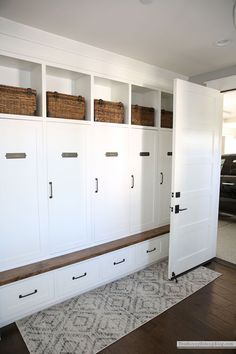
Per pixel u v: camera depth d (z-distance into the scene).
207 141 2.97
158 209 3.33
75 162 2.45
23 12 1.82
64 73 2.45
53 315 2.16
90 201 2.61
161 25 2.00
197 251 3.05
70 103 2.38
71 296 2.40
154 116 3.18
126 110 2.85
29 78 2.37
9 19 1.92
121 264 2.76
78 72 2.41
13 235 2.14
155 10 1.78
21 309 2.09
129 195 2.96
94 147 2.58
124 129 2.82
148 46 2.42
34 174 2.20
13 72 2.29
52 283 2.24
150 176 3.17
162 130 3.24
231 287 2.63
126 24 1.99
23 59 2.06
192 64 2.91
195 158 2.83
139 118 2.99
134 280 2.76
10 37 1.98
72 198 2.47
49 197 2.31
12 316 2.05
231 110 6.79
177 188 2.65
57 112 2.30
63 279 2.31
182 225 2.78
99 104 2.59
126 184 2.91
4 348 1.81
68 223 2.46
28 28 2.03
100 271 2.58
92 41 2.31
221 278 2.82
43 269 2.15
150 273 2.93
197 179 2.89
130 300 2.39
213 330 1.99
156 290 2.56
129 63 2.75
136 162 2.99
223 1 1.67
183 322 2.08
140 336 1.93
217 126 3.10
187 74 3.30
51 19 1.92
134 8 1.75
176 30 2.09
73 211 2.49
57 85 2.57
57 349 1.80
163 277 2.83
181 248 2.82
